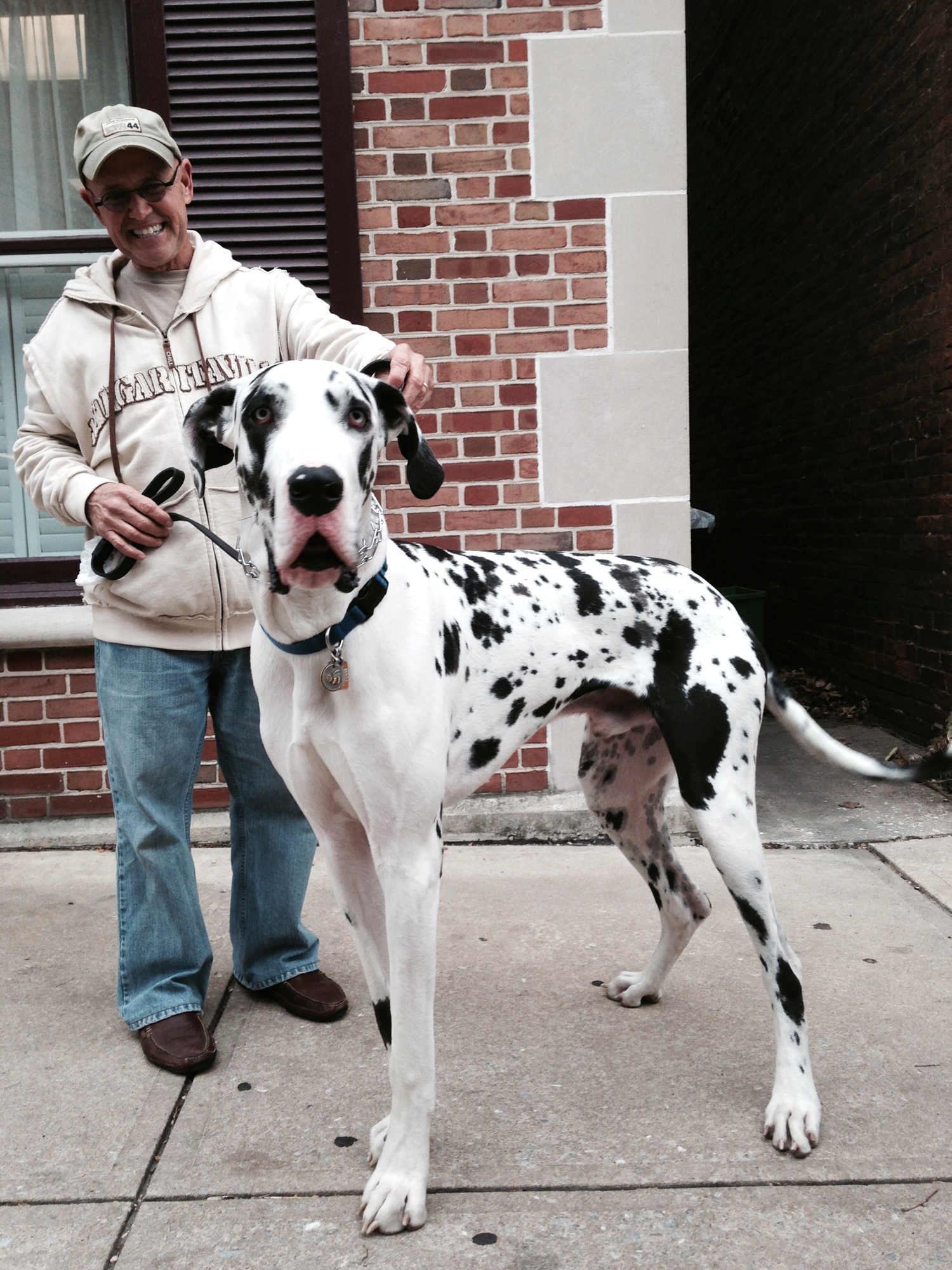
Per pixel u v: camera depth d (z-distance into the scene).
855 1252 1.73
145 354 2.43
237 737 2.58
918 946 2.92
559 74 3.73
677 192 3.77
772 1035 2.46
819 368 6.36
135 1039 2.52
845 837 3.87
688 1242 1.76
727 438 8.79
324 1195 1.92
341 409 1.70
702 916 2.56
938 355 4.60
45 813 3.95
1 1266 1.74
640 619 2.25
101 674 2.54
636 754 2.49
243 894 2.69
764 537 7.77
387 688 1.83
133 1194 1.93
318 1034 2.55
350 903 2.03
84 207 4.10
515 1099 2.21
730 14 7.69
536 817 3.88
